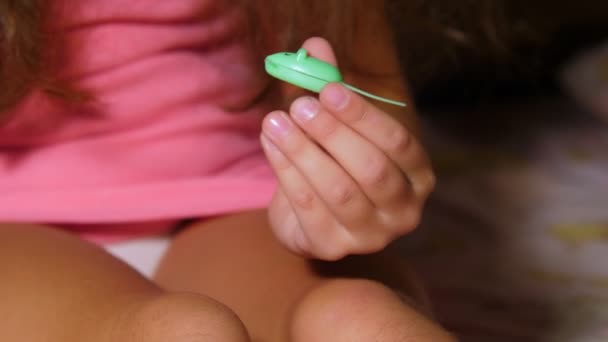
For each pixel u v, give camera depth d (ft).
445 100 4.15
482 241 2.93
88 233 2.19
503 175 3.46
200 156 2.22
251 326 1.95
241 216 2.20
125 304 1.81
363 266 2.04
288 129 1.78
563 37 4.20
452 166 3.55
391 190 1.82
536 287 2.69
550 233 2.98
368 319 1.75
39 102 2.10
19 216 2.12
